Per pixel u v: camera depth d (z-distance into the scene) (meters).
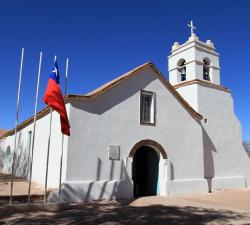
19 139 21.94
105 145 14.77
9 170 23.61
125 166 15.20
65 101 14.37
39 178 16.86
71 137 13.90
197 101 19.84
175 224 9.77
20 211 11.19
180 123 17.66
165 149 16.77
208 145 19.80
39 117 18.00
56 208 11.85
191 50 20.98
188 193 17.11
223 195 17.34
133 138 15.72
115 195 14.59
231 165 20.77
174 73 21.94
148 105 16.86
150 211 11.97
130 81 16.16
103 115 14.97
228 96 21.70
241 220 10.59
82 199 13.62
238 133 21.70
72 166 13.73
